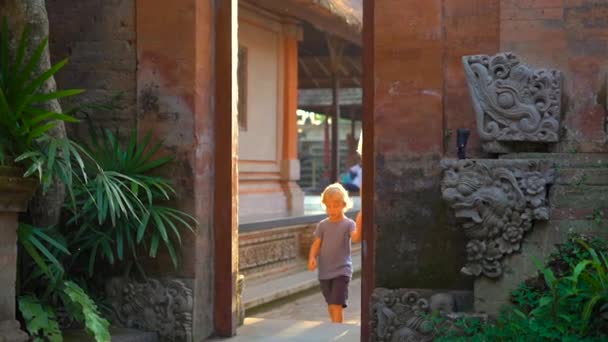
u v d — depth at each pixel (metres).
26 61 6.00
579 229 5.61
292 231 12.91
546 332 5.34
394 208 6.26
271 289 10.96
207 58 6.99
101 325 5.83
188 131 6.80
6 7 5.99
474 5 6.14
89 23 7.15
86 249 6.86
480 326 5.69
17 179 5.47
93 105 6.67
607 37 5.80
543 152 5.84
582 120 5.82
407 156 6.23
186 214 6.65
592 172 5.60
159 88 6.89
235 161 7.12
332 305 8.23
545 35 5.91
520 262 5.68
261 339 6.89
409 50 6.23
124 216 6.63
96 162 6.10
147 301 6.80
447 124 6.19
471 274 5.75
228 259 7.02
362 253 6.44
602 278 5.27
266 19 14.12
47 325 5.86
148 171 6.88
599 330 5.35
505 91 5.77
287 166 14.74
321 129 36.75
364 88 6.45
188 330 6.71
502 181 5.65
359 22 14.80
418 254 6.21
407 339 6.05
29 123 5.48
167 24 6.88
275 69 14.58
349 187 24.67
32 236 5.77
